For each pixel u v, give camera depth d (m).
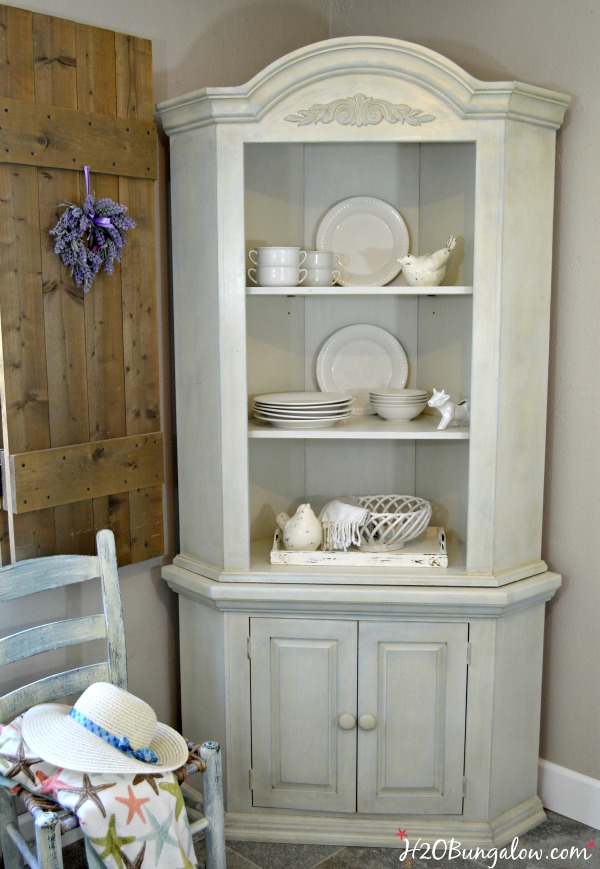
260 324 2.58
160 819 1.83
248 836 2.44
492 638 2.32
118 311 2.29
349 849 2.41
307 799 2.45
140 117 2.29
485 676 2.35
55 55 2.08
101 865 1.77
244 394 2.29
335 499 2.66
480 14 2.46
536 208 2.26
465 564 2.38
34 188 2.06
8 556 2.22
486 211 2.18
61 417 2.19
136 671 2.55
